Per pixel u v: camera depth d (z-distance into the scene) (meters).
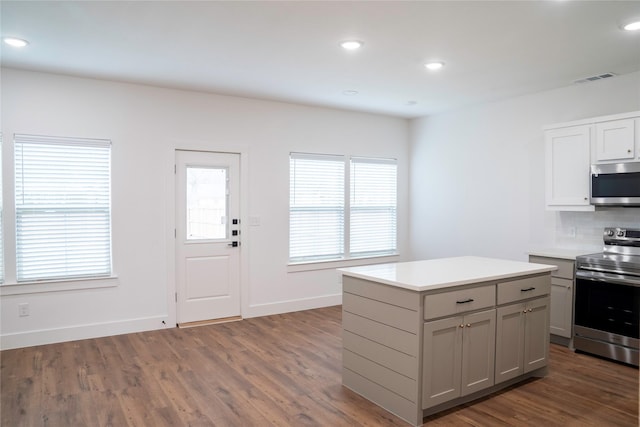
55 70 4.00
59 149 4.16
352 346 3.16
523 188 4.96
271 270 5.34
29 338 4.04
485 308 2.95
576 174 4.11
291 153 5.44
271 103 5.28
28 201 4.04
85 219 4.29
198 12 2.78
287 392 3.13
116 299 4.43
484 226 5.41
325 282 5.76
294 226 5.53
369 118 6.08
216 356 3.84
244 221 5.12
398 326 2.75
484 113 5.38
